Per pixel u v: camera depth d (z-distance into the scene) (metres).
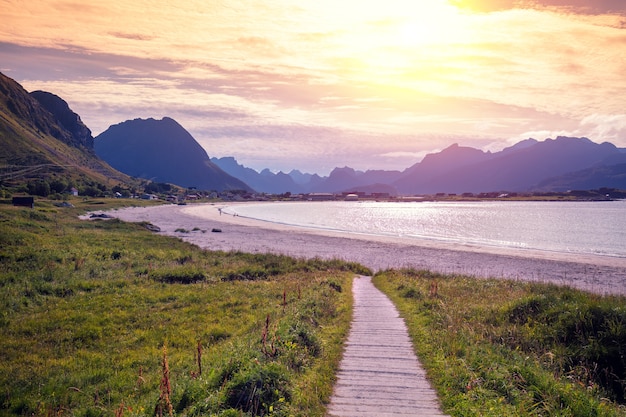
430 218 144.00
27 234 40.28
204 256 42.75
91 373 13.66
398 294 24.03
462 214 168.75
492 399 9.38
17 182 176.50
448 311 18.28
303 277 31.80
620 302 17.64
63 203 131.62
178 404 9.24
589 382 12.88
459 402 9.26
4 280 25.28
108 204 160.38
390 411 9.08
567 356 14.38
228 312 20.78
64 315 19.84
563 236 82.69
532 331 15.91
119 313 20.34
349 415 8.86
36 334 17.47
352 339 14.70
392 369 11.72
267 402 8.51
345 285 27.69
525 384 10.61
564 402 9.85
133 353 15.56
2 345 16.17
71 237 45.66
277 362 10.33
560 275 41.50
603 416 9.52
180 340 16.86
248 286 27.38
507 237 81.06
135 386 12.35
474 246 65.31
